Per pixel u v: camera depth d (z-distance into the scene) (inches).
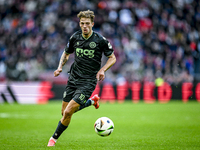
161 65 1699.1
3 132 545.3
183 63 1702.8
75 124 682.8
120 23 1862.7
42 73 1485.0
